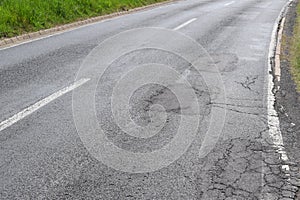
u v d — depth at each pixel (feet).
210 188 13.21
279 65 30.42
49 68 26.78
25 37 38.06
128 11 63.62
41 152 15.24
